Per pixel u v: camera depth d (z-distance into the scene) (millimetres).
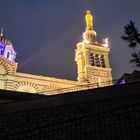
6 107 17109
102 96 15984
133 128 13523
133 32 15633
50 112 16281
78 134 13969
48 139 14023
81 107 15930
